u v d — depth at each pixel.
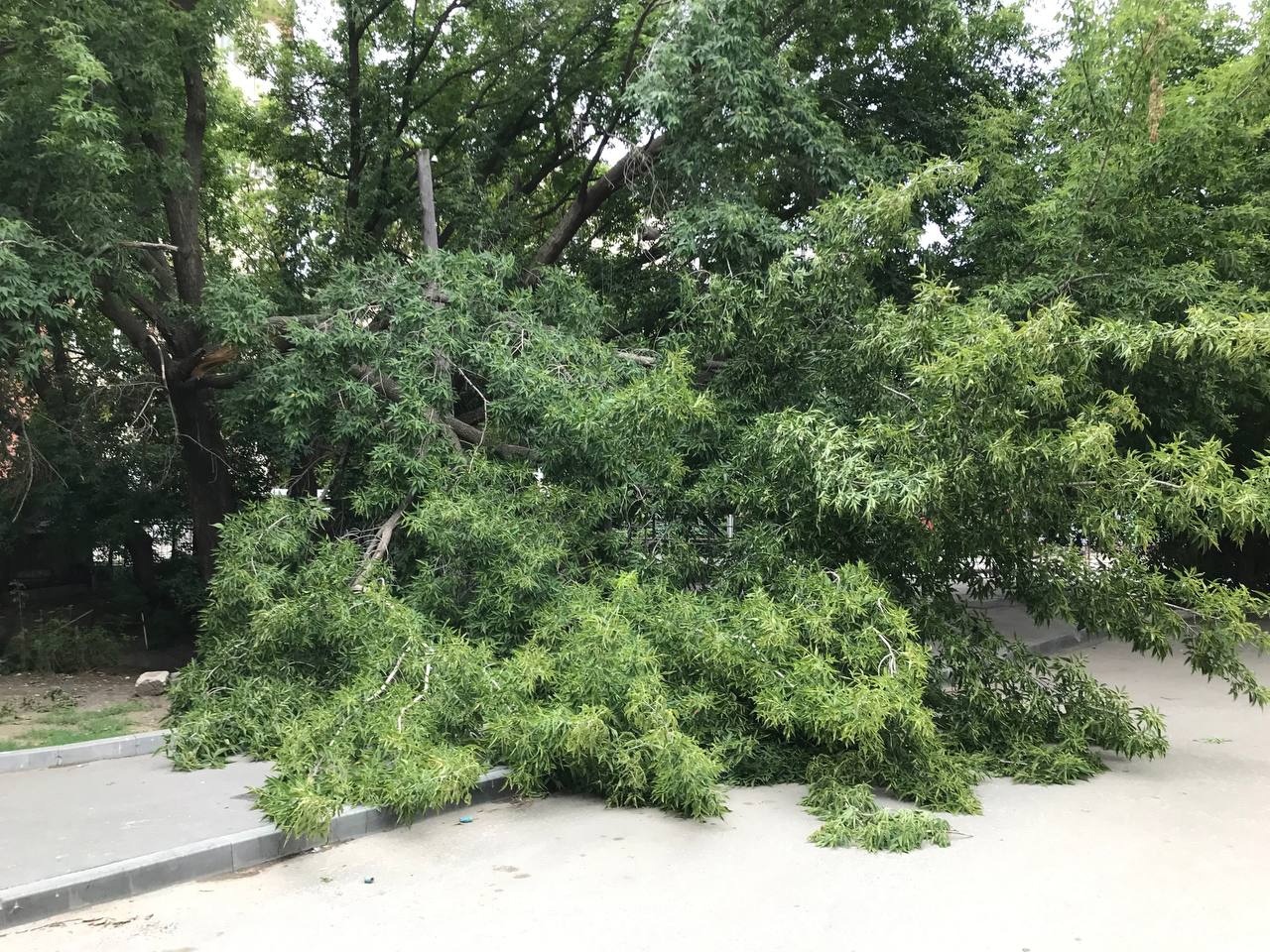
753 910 4.26
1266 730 7.97
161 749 7.01
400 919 4.21
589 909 4.29
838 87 13.72
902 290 12.54
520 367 9.17
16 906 4.20
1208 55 12.84
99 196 8.84
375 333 9.80
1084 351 6.64
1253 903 4.28
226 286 9.38
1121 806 5.85
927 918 4.14
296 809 4.89
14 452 11.98
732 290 8.91
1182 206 10.51
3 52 9.23
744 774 6.52
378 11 14.30
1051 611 7.29
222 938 4.04
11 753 6.73
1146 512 6.38
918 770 5.99
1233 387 10.77
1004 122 12.05
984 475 6.29
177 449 13.34
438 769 5.43
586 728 5.39
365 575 8.16
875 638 6.16
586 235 15.46
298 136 15.96
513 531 7.99
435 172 15.45
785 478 7.48
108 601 15.34
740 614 6.62
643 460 8.46
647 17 12.55
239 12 11.34
